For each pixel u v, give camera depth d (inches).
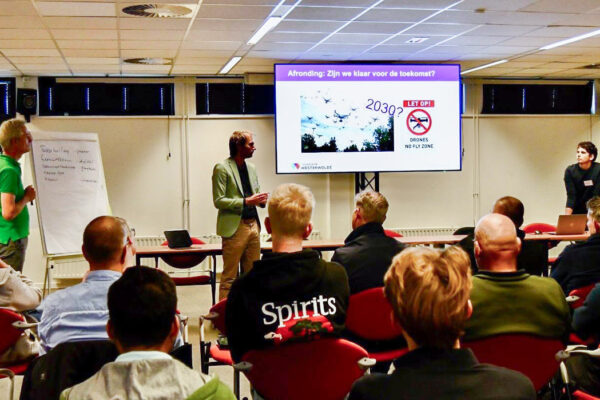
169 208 316.5
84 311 80.4
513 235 86.5
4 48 239.9
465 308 51.2
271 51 265.1
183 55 263.4
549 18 212.1
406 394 49.1
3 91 303.6
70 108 307.9
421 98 301.0
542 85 352.2
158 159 315.3
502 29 229.1
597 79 357.1
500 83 348.2
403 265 52.8
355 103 296.8
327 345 82.7
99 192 208.8
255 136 322.3
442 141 304.2
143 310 51.8
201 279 213.0
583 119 357.4
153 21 202.4
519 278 83.2
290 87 291.6
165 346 54.2
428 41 251.8
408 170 302.7
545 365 85.0
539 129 352.5
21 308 111.7
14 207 164.4
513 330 81.6
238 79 322.0
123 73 305.4
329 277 86.4
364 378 52.4
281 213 91.5
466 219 345.4
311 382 84.5
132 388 49.1
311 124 294.0
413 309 50.3
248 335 83.4
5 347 106.2
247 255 209.6
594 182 256.4
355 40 247.1
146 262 313.3
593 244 119.6
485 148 346.9
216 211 321.1
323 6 190.2
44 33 216.2
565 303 84.1
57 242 195.5
